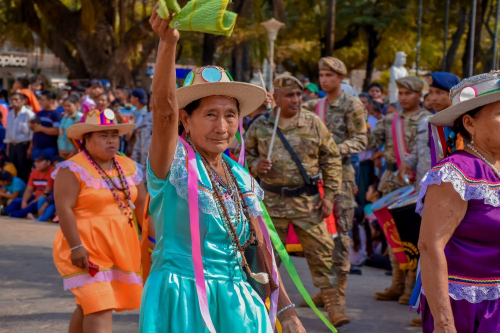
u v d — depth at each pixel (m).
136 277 3.83
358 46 34.16
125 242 3.83
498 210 2.62
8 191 10.73
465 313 2.64
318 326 5.11
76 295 3.65
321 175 5.05
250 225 2.62
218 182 2.56
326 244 5.00
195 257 2.38
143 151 7.97
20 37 20.67
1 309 5.27
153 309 2.42
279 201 4.99
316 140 4.97
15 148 11.34
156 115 2.33
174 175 2.45
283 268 7.19
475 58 27.78
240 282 2.55
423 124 5.61
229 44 20.61
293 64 34.69
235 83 2.51
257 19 19.48
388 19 29.12
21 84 13.60
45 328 4.82
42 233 8.70
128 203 3.93
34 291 5.84
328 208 4.99
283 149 4.98
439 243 2.58
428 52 32.97
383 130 6.46
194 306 2.43
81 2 18.91
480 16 27.70
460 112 2.76
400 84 6.11
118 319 5.19
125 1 19.59
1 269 6.62
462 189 2.57
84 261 3.64
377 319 5.36
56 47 20.28
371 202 8.27
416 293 3.13
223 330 2.45
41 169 10.12
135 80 20.78
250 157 5.11
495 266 2.63
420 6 25.03
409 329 5.07
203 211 2.46
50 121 10.46
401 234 5.46
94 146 3.92
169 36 2.16
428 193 2.64
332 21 19.73
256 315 2.52
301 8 30.30
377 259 7.64
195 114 2.57
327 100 5.82
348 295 6.22
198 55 25.03
